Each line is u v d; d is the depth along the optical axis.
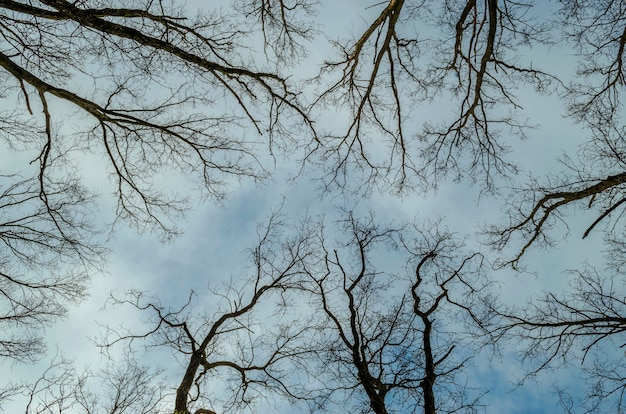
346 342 9.83
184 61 8.12
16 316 8.61
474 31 8.78
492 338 9.51
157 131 8.75
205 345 10.41
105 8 7.28
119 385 9.55
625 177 8.29
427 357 9.24
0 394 8.27
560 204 9.04
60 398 8.73
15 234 8.52
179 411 8.80
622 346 8.34
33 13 7.20
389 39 8.47
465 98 9.73
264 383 10.38
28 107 7.84
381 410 8.45
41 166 8.35
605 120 8.65
